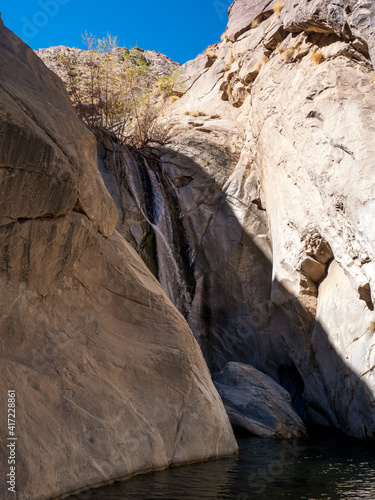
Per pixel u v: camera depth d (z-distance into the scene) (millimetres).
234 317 15125
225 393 11047
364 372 9297
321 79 11656
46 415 5199
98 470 5395
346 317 10344
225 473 6266
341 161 10102
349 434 10094
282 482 5969
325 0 11500
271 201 14477
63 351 5859
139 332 7023
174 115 21781
